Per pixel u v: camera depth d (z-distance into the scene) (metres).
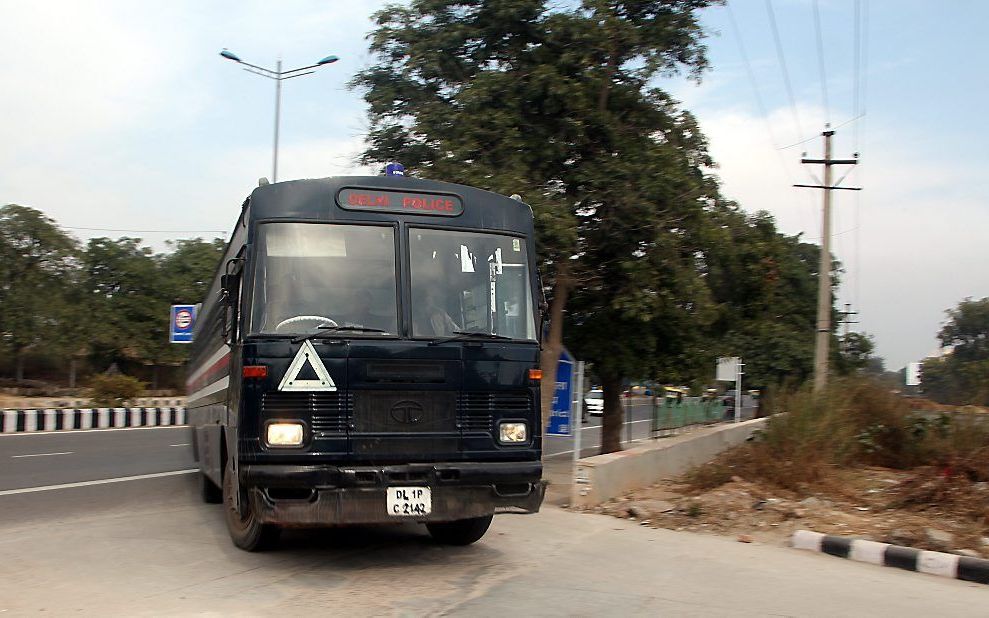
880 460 13.92
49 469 14.54
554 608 5.82
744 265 20.16
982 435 10.87
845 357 35.78
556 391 12.45
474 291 7.06
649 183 13.16
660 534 8.84
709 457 15.45
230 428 7.44
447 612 5.69
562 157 13.55
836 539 8.04
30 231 41.09
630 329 15.38
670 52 13.97
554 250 12.77
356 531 8.61
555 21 13.20
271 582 6.48
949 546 7.88
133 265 46.72
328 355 6.39
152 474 14.16
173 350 46.88
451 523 7.88
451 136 13.17
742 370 28.52
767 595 6.32
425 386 6.58
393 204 7.03
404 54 13.89
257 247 6.65
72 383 46.28
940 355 45.22
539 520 9.47
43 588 6.27
